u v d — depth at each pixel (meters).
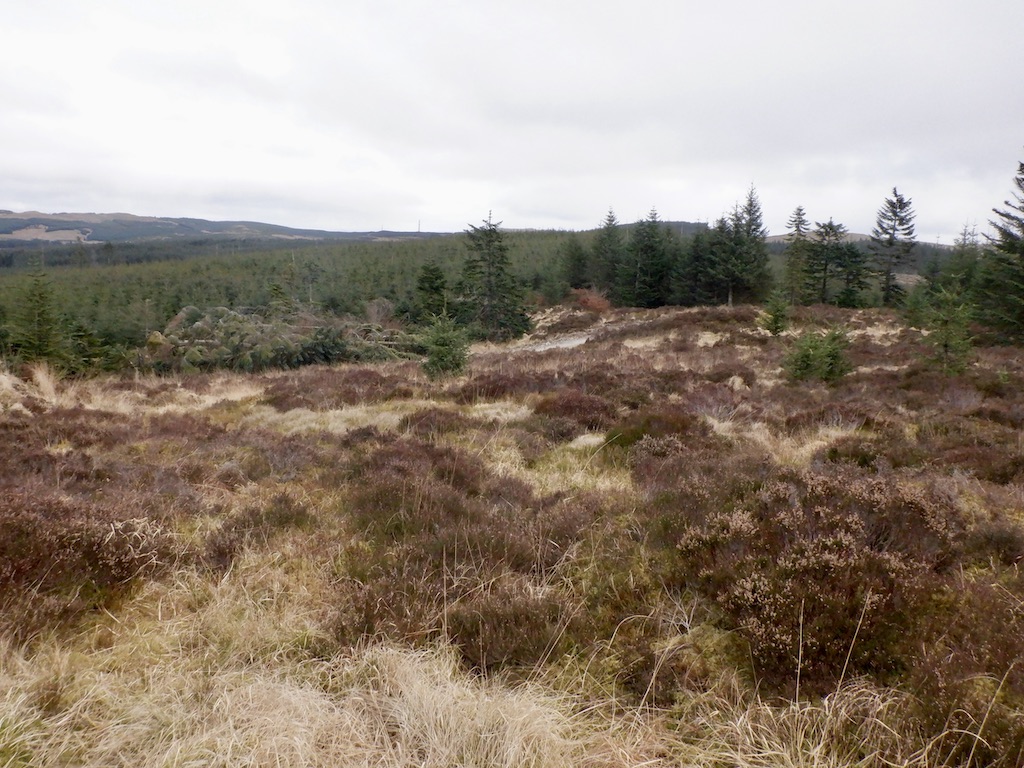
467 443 7.44
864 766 2.28
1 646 2.70
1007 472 5.65
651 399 10.20
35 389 11.03
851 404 9.33
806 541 3.50
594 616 3.39
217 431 8.09
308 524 4.61
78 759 2.25
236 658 2.94
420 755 2.46
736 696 2.73
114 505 4.42
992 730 2.23
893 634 2.86
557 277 50.59
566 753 2.41
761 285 41.19
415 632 3.15
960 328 12.98
